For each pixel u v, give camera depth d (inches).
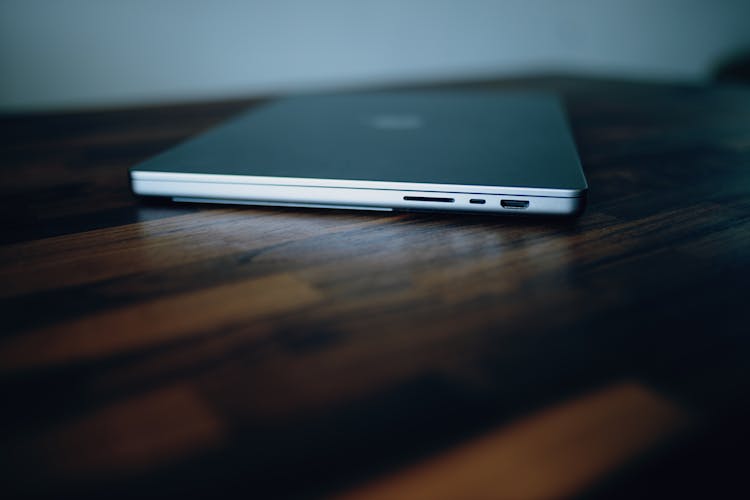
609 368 12.5
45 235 17.1
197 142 20.5
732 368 12.5
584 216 17.7
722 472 10.8
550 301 14.1
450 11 53.4
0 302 14.3
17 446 11.5
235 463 11.1
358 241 16.4
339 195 17.5
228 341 13.2
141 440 11.5
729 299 14.0
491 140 20.5
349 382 12.3
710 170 21.2
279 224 17.3
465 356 12.8
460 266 15.3
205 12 41.4
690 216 17.5
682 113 30.2
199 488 10.5
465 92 40.9
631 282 14.6
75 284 14.9
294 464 11.0
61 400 12.1
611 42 65.8
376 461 11.1
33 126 30.3
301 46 46.5
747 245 16.0
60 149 25.6
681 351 12.8
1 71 35.3
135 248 16.3
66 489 10.6
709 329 13.3
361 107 25.7
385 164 18.3
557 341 13.0
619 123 28.2
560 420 11.7
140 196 18.5
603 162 22.4
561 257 15.6
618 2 64.2
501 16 56.7
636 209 18.1
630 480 10.7
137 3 38.6
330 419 11.7
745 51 73.0
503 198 17.0
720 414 11.7
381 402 12.0
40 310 14.1
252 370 12.6
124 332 13.4
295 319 13.7
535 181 17.1
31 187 20.6
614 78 48.0
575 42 63.0
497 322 13.5
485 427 11.6
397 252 15.9
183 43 41.2
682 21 69.5
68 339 13.3
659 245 16.0
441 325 13.5
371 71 50.8
